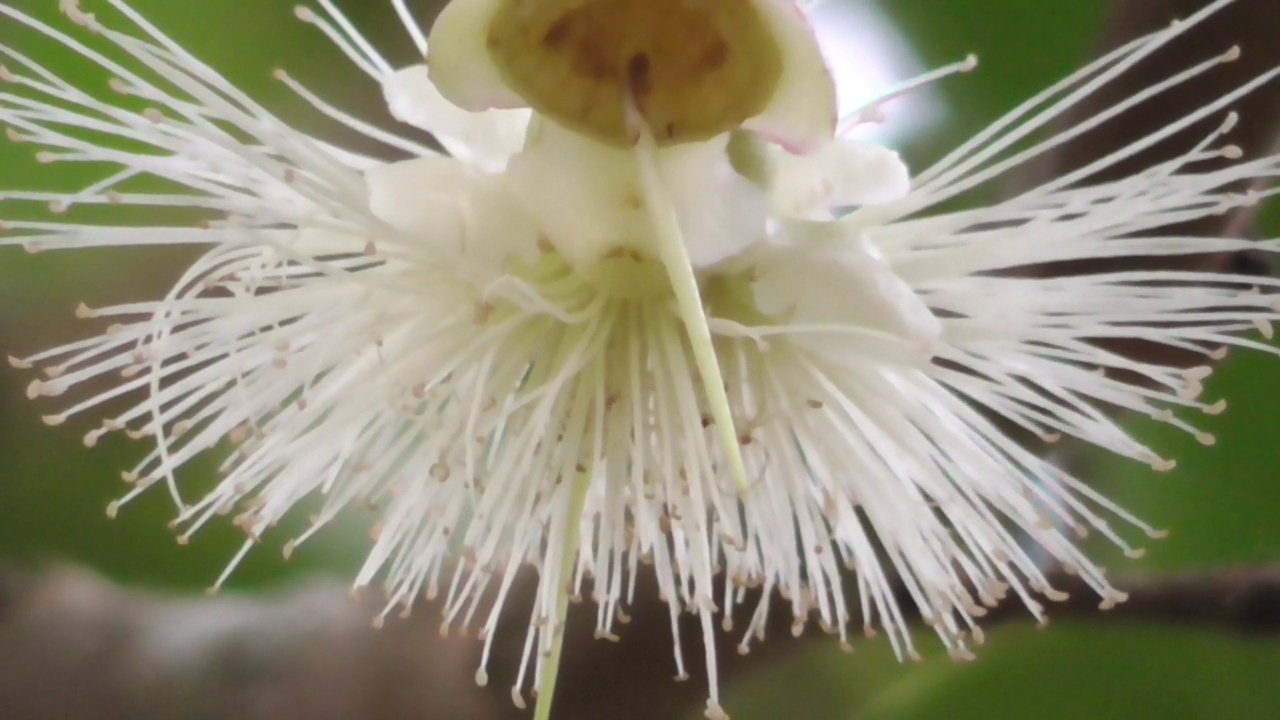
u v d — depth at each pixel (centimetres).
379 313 14
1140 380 15
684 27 12
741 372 14
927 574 14
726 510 14
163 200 13
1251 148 15
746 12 12
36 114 13
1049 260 14
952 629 14
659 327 14
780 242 13
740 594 15
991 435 14
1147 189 14
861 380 14
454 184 13
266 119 13
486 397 14
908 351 14
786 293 13
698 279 13
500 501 14
